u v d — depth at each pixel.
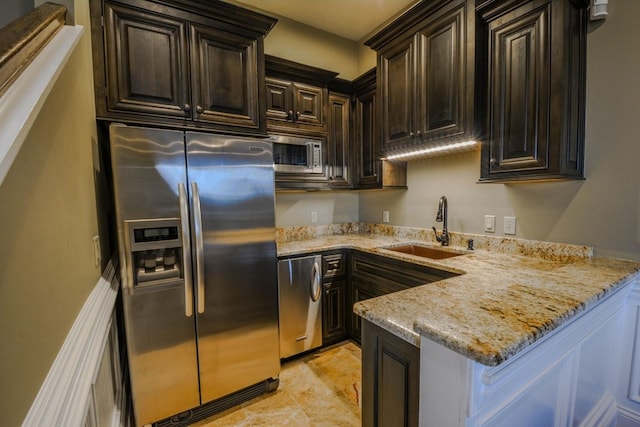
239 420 1.69
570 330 1.01
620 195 1.48
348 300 2.54
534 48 1.48
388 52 2.24
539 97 1.47
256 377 1.88
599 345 1.27
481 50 1.72
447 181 2.36
